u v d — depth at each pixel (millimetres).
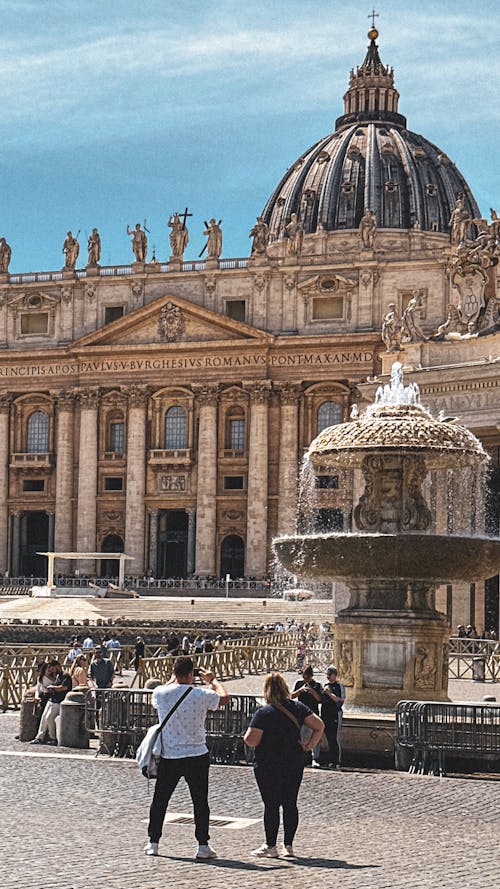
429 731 24641
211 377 116625
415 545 26391
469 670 50312
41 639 71438
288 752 17312
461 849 17766
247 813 20578
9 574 121625
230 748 26078
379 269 112188
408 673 27578
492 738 24266
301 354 114375
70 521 119750
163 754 17047
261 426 114875
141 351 117750
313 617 82688
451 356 61094
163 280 118750
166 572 121500
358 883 15523
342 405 113562
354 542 26766
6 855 16656
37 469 121438
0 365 122438
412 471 29219
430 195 165875
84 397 119438
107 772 24547
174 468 117688
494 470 61156
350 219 165250
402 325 64188
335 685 26125
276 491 114812
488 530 61094
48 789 22422
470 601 60594
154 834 17109
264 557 114062
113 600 91625
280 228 172125
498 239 60812
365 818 20156
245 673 50844
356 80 179375
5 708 38188
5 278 122750
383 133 172375
